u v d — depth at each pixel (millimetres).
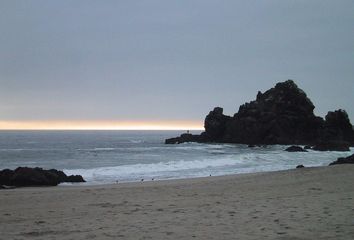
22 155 58406
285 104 86938
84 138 154625
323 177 19562
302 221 8656
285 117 85625
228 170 32344
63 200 14469
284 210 10219
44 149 74188
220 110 99000
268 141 83875
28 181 23984
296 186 16641
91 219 10055
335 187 15617
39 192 17719
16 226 9375
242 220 9078
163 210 11195
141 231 8234
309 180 18641
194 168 33812
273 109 87375
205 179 22703
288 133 85062
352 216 9062
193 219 9453
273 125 84562
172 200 13641
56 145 92625
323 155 53125
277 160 43250
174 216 10000
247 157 45906
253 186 17500
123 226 8852
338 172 21516
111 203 13312
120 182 24438
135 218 9906
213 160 41125
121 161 45719
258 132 86188
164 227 8586
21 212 11789
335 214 9344
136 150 69250
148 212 10898
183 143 94750
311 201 11656
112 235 7957
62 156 56188
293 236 7309
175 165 35531
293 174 21891
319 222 8484
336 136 80125
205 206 11703
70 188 20234
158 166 34594
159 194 15664
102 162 45031
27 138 147250
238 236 7473
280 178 20328
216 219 9344
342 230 7664
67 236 8016
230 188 17125
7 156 56625
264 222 8719
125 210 11547
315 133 84312
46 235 8180
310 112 87062
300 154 54438
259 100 92688
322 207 10430
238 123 90875
